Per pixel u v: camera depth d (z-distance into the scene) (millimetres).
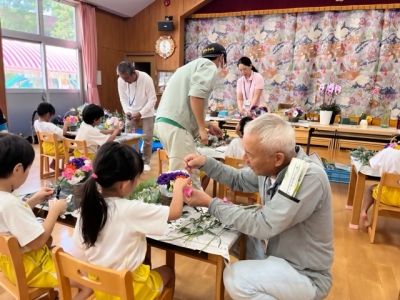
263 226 1239
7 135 1253
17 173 1240
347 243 2568
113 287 1012
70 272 1099
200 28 7301
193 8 7039
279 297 1250
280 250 1345
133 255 1176
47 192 1544
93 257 1174
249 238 1582
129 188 1209
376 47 5980
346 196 3699
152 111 4508
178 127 2133
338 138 5230
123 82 4453
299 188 1204
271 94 6805
